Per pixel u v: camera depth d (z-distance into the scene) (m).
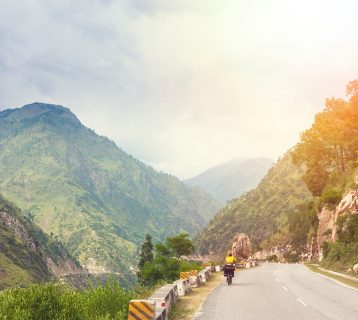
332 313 13.46
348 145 78.06
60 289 10.18
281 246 133.50
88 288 11.79
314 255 80.44
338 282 26.36
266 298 18.09
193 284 25.86
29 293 9.30
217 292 21.78
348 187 66.94
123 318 10.45
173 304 16.55
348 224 45.56
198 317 13.30
